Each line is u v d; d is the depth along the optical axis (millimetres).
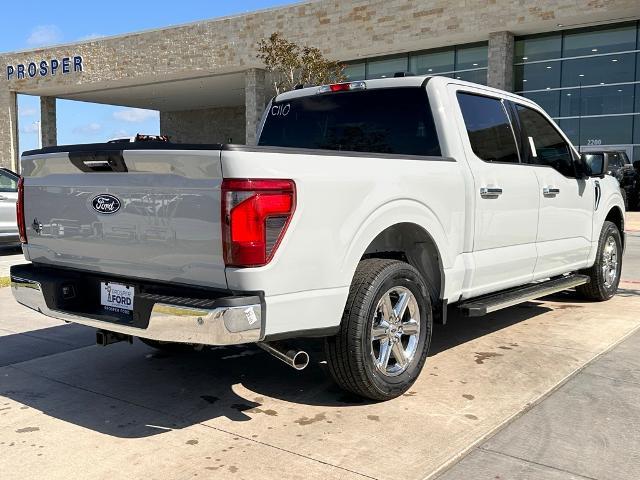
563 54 25953
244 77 34500
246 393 4305
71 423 3812
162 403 4137
